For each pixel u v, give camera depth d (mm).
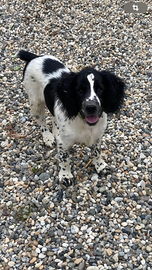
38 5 2096
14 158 1196
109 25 1853
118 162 1145
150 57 1621
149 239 925
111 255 891
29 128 1317
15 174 1138
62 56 1684
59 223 974
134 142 1211
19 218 1003
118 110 939
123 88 924
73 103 893
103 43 1725
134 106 1369
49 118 1355
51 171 1125
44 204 1029
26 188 1089
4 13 2100
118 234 941
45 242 933
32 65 1134
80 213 995
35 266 880
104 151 1177
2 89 1534
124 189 1057
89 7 2023
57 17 1974
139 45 1701
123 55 1645
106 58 1635
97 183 1076
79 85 851
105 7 2008
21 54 1180
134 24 1847
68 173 1088
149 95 1416
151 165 1128
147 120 1303
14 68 1648
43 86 1092
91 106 811
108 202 1021
